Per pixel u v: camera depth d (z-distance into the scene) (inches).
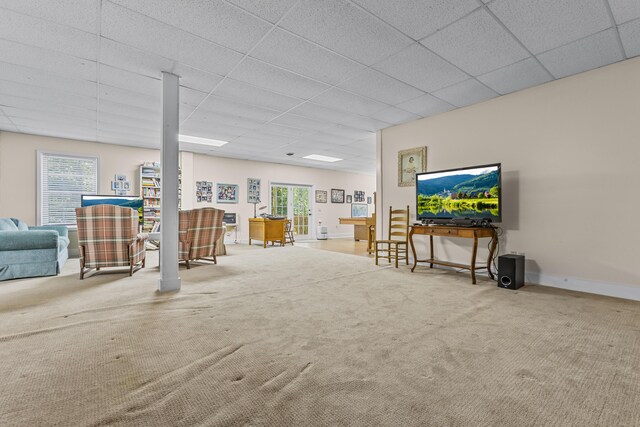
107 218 144.5
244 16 91.4
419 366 62.9
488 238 156.3
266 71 126.6
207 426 44.6
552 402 51.0
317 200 390.9
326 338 77.0
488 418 46.8
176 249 125.3
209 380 57.2
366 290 126.6
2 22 93.5
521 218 143.0
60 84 139.0
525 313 96.8
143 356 66.9
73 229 232.2
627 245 114.9
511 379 58.1
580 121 126.0
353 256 228.4
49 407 49.1
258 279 146.5
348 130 213.5
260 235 300.2
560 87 131.6
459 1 84.0
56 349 70.1
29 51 110.9
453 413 47.9
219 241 231.9
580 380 57.7
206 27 96.9
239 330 82.1
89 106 167.0
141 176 260.8
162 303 106.3
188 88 143.6
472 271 139.0
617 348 71.3
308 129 211.9
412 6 86.4
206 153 298.5
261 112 177.2
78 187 243.3
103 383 56.2
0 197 215.0
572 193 127.9
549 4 85.0
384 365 63.2
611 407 49.7
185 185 290.0
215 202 312.3
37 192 225.8
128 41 104.6
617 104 117.3
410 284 137.6
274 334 79.6
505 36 100.7
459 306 104.3
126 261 148.6
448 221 159.3
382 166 209.6
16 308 100.0
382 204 209.6
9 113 178.4
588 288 123.1
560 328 84.0
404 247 200.1
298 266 183.6
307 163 356.8
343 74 129.0
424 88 142.4
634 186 113.3
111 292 120.6
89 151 246.2
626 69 115.3
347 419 46.3
